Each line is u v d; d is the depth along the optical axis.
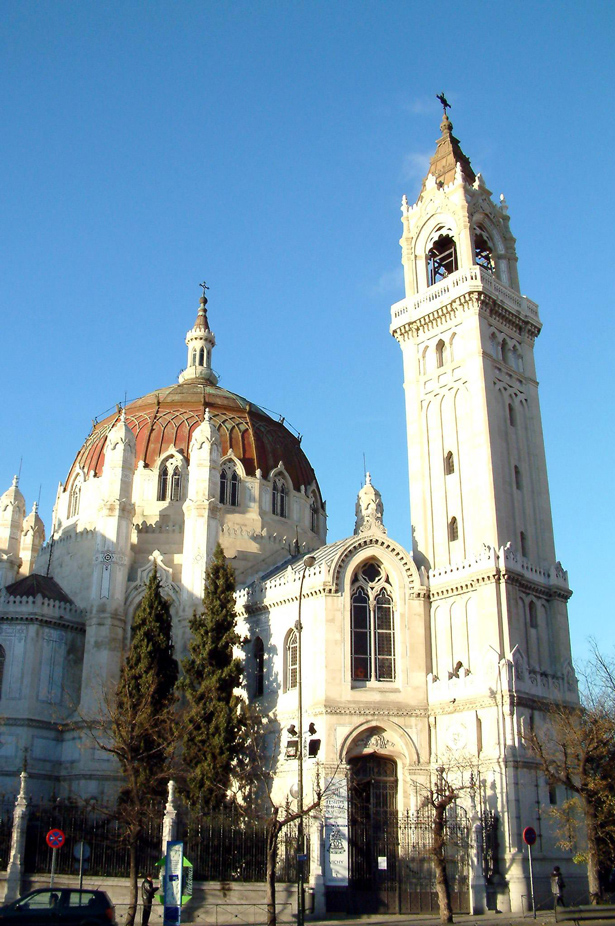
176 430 96.06
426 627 74.19
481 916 57.59
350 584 72.94
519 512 79.19
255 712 73.75
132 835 48.78
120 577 83.19
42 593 84.88
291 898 56.75
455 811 65.50
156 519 90.88
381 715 69.31
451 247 93.62
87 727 72.19
